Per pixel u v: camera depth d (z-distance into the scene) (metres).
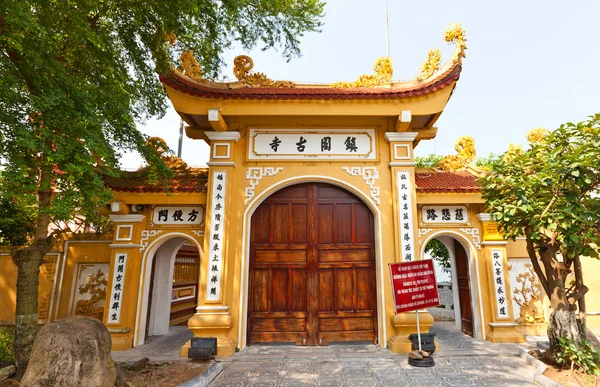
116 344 8.04
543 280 6.91
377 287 8.21
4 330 8.52
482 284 9.00
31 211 9.93
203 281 7.85
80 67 6.40
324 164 8.71
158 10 6.39
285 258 8.50
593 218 5.84
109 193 5.43
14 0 4.06
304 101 8.27
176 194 8.66
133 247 8.66
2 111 4.41
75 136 4.95
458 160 10.70
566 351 5.86
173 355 7.57
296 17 8.68
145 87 7.46
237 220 8.41
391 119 8.80
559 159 5.89
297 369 6.46
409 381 5.84
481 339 8.80
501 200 6.71
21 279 5.52
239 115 8.37
